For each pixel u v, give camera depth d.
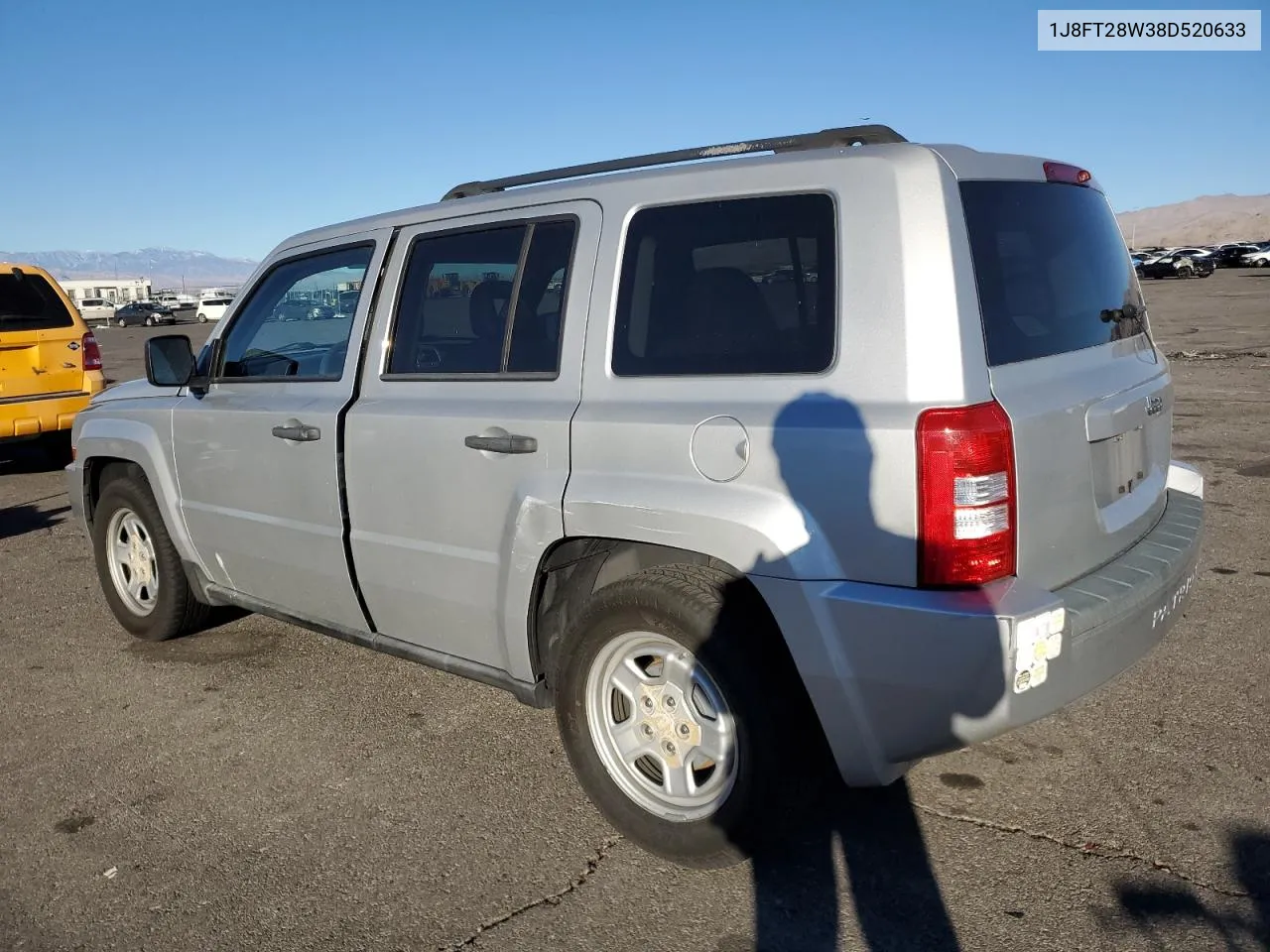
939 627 2.57
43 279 9.93
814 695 2.79
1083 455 2.95
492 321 3.60
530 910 2.98
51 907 3.10
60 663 5.11
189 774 3.90
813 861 3.16
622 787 3.25
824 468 2.71
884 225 2.74
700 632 2.93
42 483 10.22
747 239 2.99
